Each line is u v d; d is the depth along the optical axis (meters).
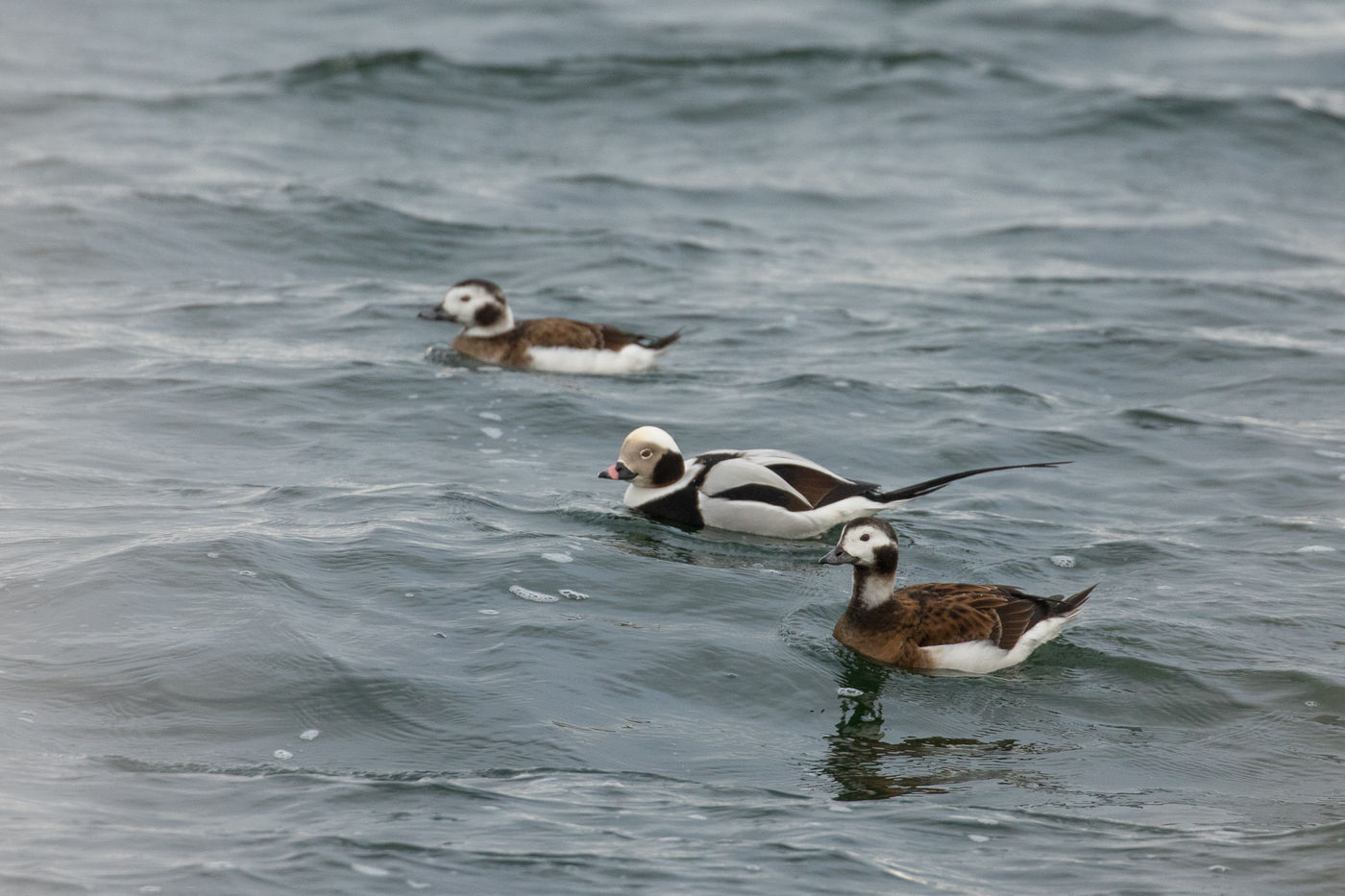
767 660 10.84
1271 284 24.55
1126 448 16.38
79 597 10.81
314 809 8.28
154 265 23.38
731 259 25.77
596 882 7.61
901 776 9.26
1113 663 11.03
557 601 11.47
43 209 25.30
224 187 27.80
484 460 15.34
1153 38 44.97
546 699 9.84
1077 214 29.53
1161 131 35.62
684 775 9.05
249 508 13.15
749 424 16.89
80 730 9.08
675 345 20.64
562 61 40.16
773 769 9.23
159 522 12.55
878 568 11.24
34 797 8.19
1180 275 25.23
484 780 8.77
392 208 27.25
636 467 14.02
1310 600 12.09
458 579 11.72
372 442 15.73
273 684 9.78
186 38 42.78
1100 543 13.39
